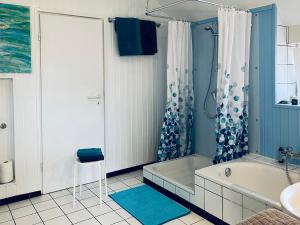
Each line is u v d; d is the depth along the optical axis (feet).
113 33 10.99
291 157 8.80
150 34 11.46
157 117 12.71
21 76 9.09
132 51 10.94
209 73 11.66
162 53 12.50
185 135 12.15
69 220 8.17
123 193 9.96
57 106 9.93
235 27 9.64
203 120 12.16
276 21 9.27
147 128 12.45
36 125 9.52
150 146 12.63
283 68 9.73
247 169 9.21
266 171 8.93
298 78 10.30
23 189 9.44
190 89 12.03
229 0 10.01
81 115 10.48
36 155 9.61
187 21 11.75
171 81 11.48
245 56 9.82
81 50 10.27
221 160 9.88
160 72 12.56
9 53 8.79
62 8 9.76
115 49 11.11
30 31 9.15
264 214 3.82
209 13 11.18
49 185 10.02
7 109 9.14
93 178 11.00
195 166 11.96
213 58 11.38
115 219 8.23
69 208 8.91
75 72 10.21
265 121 9.86
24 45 9.05
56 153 10.05
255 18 9.77
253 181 9.14
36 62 9.37
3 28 8.64
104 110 11.05
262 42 9.66
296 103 9.23
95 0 10.44
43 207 8.96
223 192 7.66
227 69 9.58
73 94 10.23
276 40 9.34
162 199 9.50
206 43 11.65
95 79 10.69
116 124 11.46
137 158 12.28
